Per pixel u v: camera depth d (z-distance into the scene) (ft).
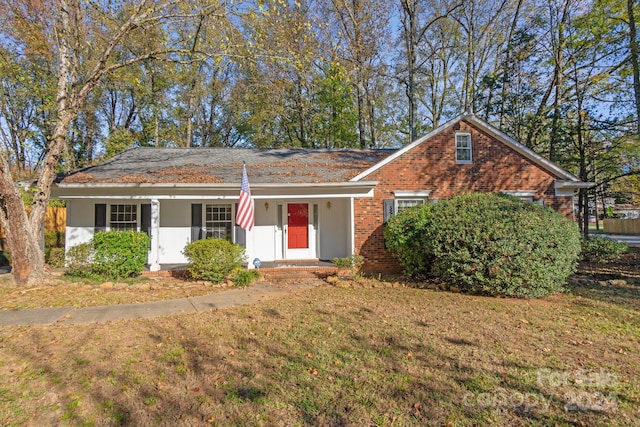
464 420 10.42
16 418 10.54
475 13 68.59
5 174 28.04
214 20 31.81
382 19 64.23
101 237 31.58
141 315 21.29
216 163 41.19
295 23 42.42
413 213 33.30
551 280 25.05
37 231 29.86
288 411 10.93
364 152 48.16
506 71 66.54
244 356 15.05
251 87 74.49
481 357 14.79
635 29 48.01
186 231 39.65
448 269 27.25
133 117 90.89
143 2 31.12
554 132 60.59
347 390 12.17
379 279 33.63
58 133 31.07
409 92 71.56
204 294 27.12
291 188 35.58
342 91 70.79
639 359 14.66
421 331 18.01
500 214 26.58
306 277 34.60
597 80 57.98
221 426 10.19
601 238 39.81
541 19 63.41
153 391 12.14
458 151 38.91
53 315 21.11
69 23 32.30
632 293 27.04
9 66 37.47
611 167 61.31
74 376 13.20
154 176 35.06
